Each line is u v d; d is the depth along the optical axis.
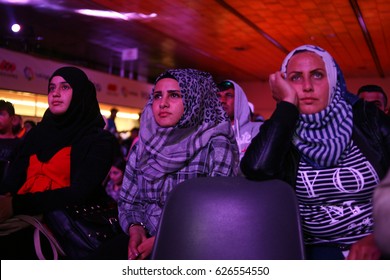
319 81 1.72
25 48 10.09
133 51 12.07
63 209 2.27
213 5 8.48
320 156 1.67
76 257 2.24
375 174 1.66
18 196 2.24
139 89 13.61
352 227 1.67
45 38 10.93
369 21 9.43
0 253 2.20
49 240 2.21
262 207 1.47
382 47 11.87
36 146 2.48
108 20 9.44
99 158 2.41
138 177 2.13
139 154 2.11
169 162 2.00
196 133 2.02
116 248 2.06
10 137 3.66
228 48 12.18
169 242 1.50
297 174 1.72
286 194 1.47
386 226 0.82
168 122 2.00
